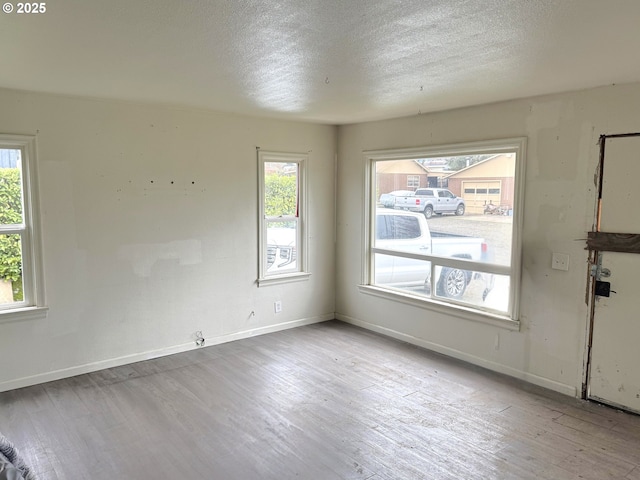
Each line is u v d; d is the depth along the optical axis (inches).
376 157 203.3
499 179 161.5
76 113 153.3
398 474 104.0
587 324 139.9
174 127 174.1
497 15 77.5
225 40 91.8
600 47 95.4
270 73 119.0
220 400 140.8
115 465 107.5
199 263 184.9
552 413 133.2
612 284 134.1
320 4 73.0
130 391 146.9
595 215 136.3
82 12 76.9
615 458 110.3
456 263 176.9
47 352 153.5
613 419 129.6
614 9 74.4
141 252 170.2
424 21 80.7
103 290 163.2
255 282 201.5
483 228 167.5
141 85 134.3
